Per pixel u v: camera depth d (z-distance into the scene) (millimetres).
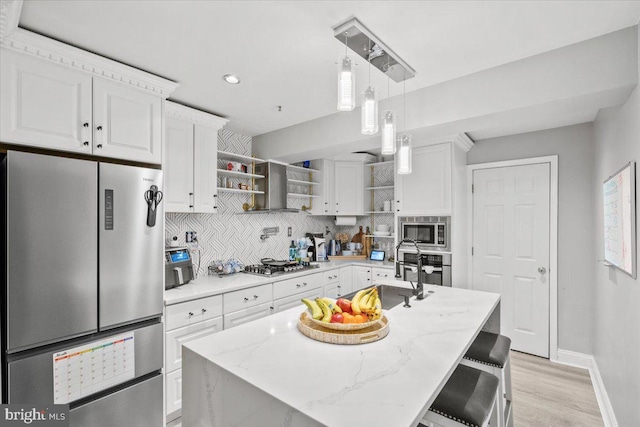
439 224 3332
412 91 2588
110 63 1978
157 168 2334
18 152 1596
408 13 1608
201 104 2803
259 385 1067
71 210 1754
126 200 1982
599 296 2719
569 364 3117
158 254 2145
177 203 2684
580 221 3090
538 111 2172
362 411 925
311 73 2246
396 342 1430
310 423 903
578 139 3109
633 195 1710
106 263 1888
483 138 3619
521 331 3393
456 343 1419
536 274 3314
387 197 4473
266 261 3689
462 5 1550
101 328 1866
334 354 1312
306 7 1558
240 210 3594
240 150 3709
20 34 1629
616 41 1784
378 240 4527
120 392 1966
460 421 1271
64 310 1724
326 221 4820
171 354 2277
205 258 3230
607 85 1802
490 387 1446
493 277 3557
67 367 1751
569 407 2414
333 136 3102
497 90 2186
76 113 1871
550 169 3242
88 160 2020
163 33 1763
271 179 3574
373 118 1737
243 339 1480
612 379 2248
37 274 1639
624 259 1878
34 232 1631
